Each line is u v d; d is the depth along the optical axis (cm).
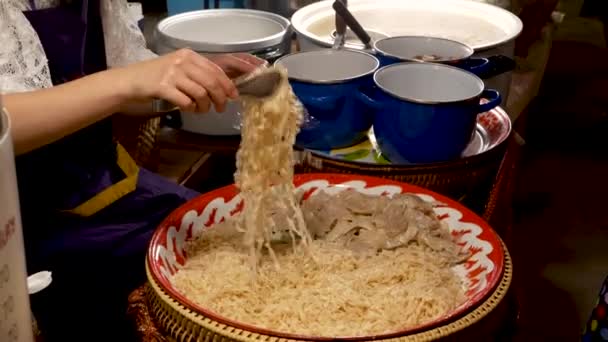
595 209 269
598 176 294
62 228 117
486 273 84
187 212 94
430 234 94
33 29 104
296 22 151
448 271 88
